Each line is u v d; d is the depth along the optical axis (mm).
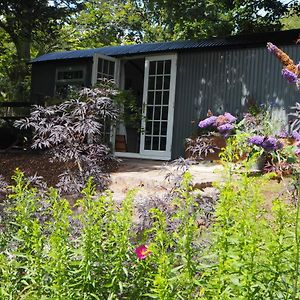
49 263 1891
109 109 4176
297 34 7621
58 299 1826
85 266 1886
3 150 9414
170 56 8984
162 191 5184
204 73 8594
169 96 8938
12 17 11539
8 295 1924
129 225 2039
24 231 2117
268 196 3438
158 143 9078
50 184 6648
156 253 1816
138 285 1955
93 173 3592
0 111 13781
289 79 2482
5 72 18234
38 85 11234
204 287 1682
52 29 12508
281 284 1629
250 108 7535
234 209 1811
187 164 3295
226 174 2115
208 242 2006
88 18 20531
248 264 1624
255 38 8109
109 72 9719
